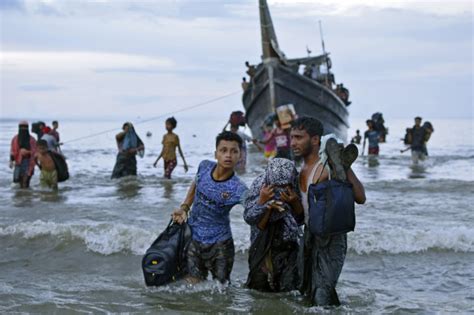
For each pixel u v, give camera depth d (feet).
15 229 26.76
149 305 18.52
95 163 75.41
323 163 17.33
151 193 43.21
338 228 16.56
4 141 141.59
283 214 18.61
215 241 19.54
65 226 26.81
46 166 45.50
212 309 18.07
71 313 17.90
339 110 105.50
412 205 35.91
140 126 354.95
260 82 94.32
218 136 19.02
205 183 19.20
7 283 21.13
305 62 103.81
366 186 43.75
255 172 56.03
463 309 18.11
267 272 19.16
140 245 25.11
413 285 20.63
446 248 24.63
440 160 75.72
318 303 17.87
